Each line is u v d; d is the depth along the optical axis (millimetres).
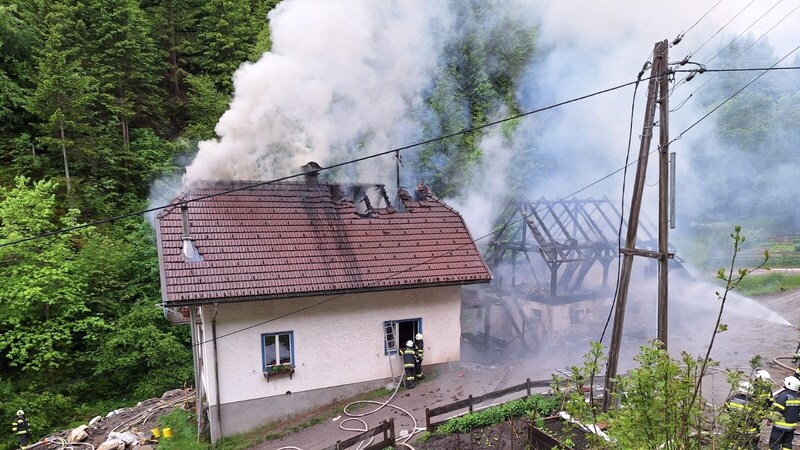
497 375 13195
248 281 11070
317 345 12070
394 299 12914
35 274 14898
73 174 21312
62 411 14805
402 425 10586
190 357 17094
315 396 12070
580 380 5902
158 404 14508
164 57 27641
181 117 27719
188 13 28812
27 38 22109
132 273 18812
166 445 11398
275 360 11789
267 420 11586
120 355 16281
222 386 11156
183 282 10570
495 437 9062
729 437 4773
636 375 4719
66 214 19266
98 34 23266
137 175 23469
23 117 21594
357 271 12258
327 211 13562
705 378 11430
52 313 15789
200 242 11516
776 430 7066
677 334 15500
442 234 14250
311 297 11922
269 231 12383
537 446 8125
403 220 14273
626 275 8867
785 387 7188
